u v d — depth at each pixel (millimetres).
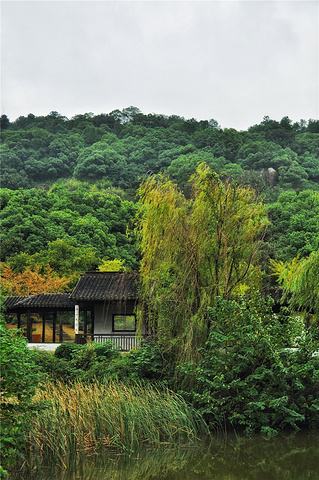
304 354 15555
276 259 45844
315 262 16984
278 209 53688
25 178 99562
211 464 12516
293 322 16125
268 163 94438
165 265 16719
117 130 132500
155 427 14055
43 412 12266
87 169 105938
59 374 17234
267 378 15211
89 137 123375
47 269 40531
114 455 12953
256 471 12047
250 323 15336
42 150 113500
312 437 14555
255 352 15141
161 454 13109
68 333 43375
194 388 15461
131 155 111625
